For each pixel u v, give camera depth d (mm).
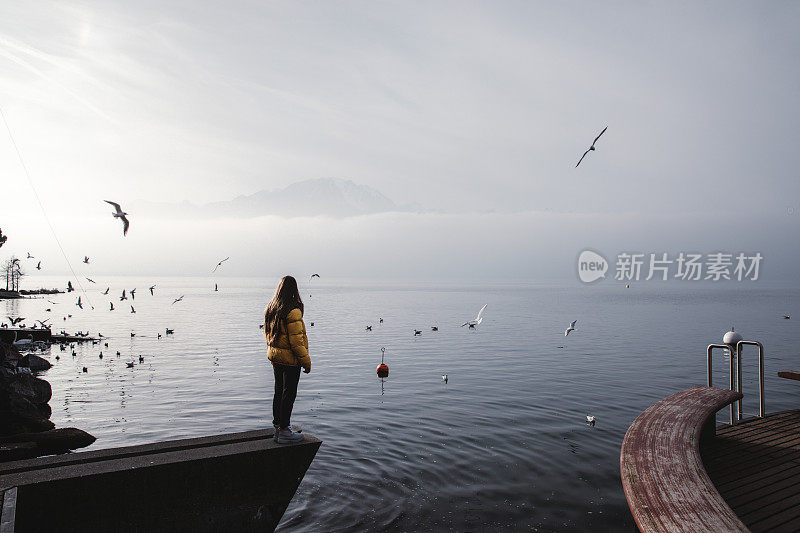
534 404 16188
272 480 6324
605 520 7871
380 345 34812
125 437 12922
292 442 6449
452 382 20359
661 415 6867
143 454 6055
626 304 106750
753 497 5398
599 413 14938
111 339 40062
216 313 78250
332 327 51000
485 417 14430
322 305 101000
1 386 13477
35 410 13742
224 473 6047
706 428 7367
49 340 38000
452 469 10109
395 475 9766
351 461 10609
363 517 7895
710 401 7633
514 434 12664
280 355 6426
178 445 6297
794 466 6328
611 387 19234
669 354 29672
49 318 65688
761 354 9023
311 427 13422
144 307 96375
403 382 20406
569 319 62219
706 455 6801
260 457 6246
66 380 21688
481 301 123000
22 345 33688
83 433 12383
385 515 7977
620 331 45812
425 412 15094
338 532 7387
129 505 5539
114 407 16359
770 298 150000
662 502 4152
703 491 4355
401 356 28938
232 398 17578
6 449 10586
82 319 64688
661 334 42812
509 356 28812
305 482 9367
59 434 12047
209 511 5957
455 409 15492
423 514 8023
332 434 12727
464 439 12234
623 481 4660
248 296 161625
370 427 13391
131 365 25500
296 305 6539
